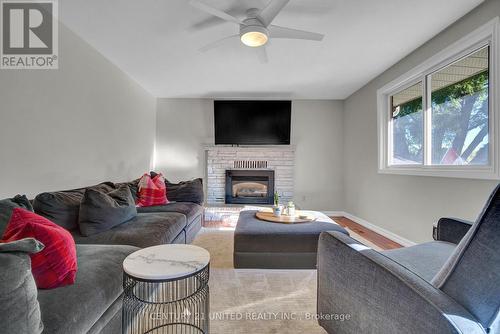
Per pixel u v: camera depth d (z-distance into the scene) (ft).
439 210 8.23
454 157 7.91
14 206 4.67
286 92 14.62
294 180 16.07
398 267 3.10
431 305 2.46
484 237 2.39
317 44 8.98
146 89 14.15
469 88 7.39
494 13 6.41
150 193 10.17
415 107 9.98
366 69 11.23
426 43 8.80
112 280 4.09
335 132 16.06
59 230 3.92
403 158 10.74
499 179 6.23
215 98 15.78
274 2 5.85
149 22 7.66
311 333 4.63
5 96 6.07
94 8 6.97
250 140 15.60
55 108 7.47
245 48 9.27
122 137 11.53
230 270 7.16
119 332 4.26
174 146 15.90
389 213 11.05
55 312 3.09
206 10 6.23
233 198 15.93
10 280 2.32
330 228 7.29
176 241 7.59
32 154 6.73
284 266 7.00
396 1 6.68
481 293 2.38
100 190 7.37
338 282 3.89
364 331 3.34
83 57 8.66
